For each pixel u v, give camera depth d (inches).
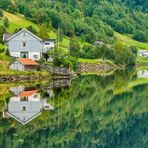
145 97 4419.3
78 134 2682.1
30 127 2635.3
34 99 3740.2
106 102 4008.4
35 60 6077.8
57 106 3484.3
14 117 2891.2
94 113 3437.5
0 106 3297.2
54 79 5693.9
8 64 5497.1
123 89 4992.6
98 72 7519.7
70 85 5064.0
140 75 7106.3
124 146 2598.4
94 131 2837.1
